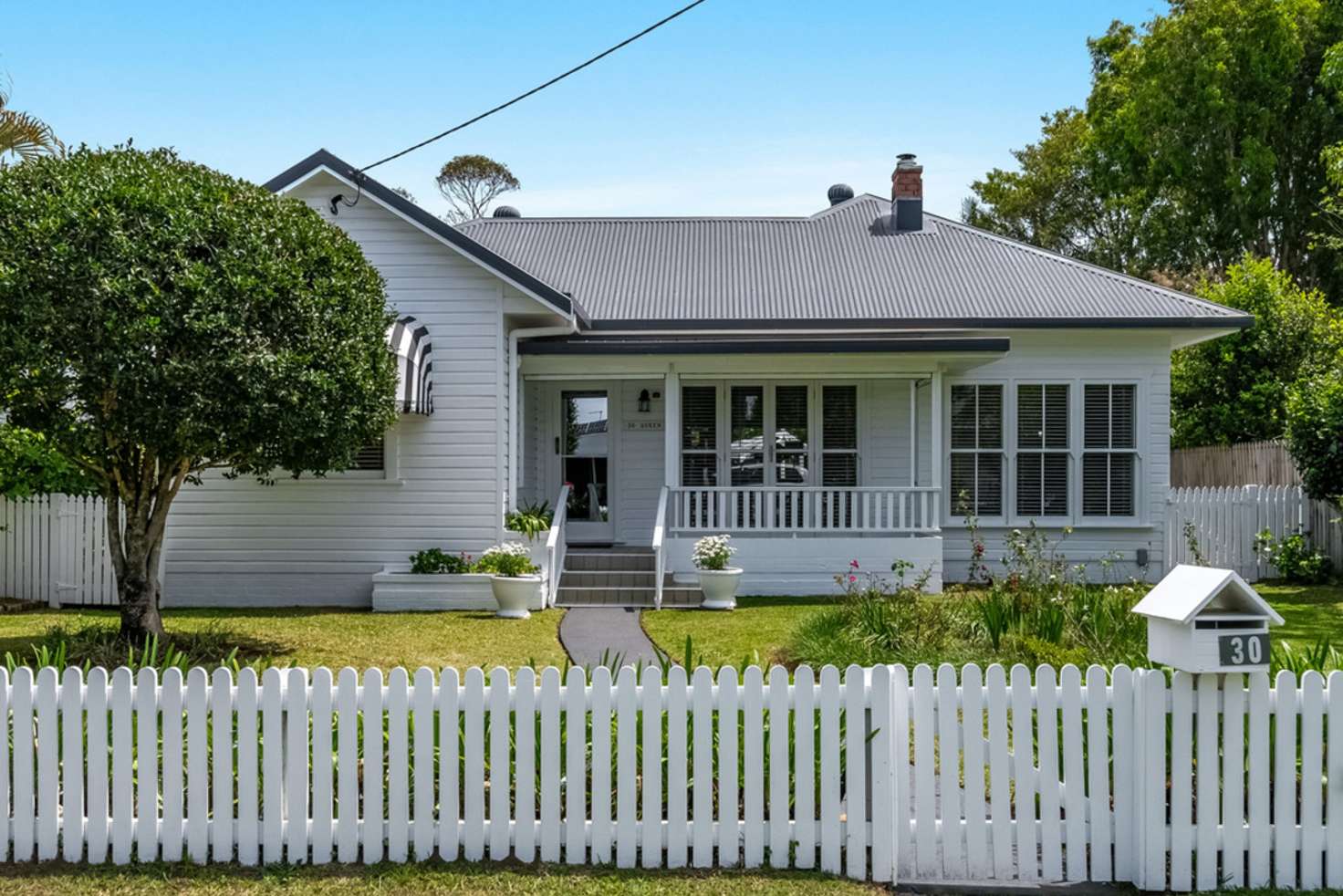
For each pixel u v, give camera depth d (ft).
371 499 54.60
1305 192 132.16
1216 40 127.34
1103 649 31.96
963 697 18.94
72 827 19.39
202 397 31.86
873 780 19.10
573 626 45.80
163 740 19.39
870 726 19.20
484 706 19.48
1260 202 128.26
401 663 36.70
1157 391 63.26
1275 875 18.88
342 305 35.88
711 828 19.27
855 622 36.68
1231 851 18.86
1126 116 136.05
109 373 30.99
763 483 62.80
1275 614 18.16
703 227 77.71
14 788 19.45
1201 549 63.10
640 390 63.46
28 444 48.80
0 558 52.70
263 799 19.57
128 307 31.17
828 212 80.48
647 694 19.19
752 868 19.24
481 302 54.34
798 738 19.20
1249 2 126.93
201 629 43.57
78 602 51.88
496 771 19.35
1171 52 130.52
